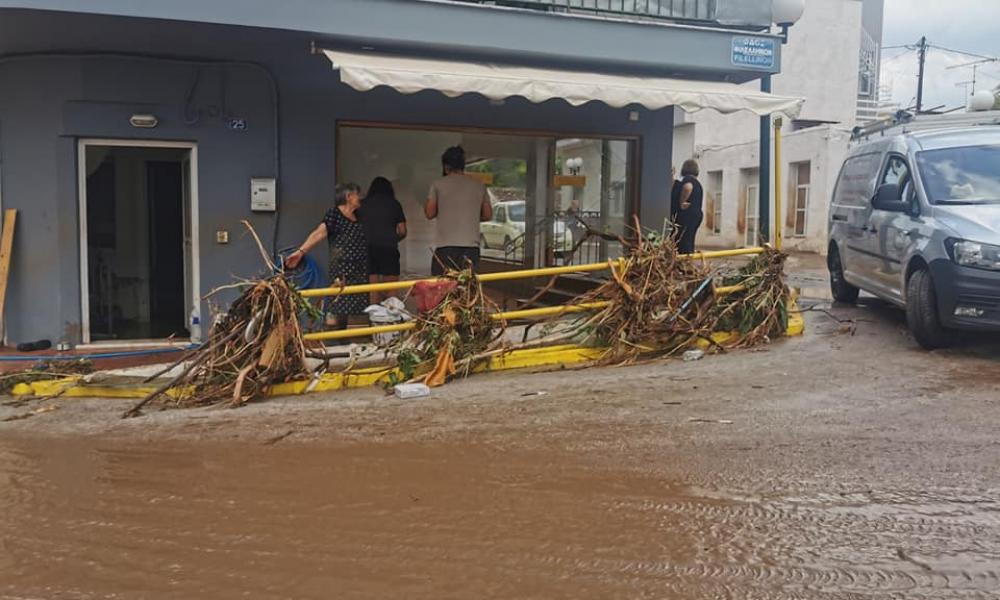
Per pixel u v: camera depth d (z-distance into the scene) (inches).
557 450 209.2
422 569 144.5
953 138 365.7
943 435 217.8
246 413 251.6
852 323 386.9
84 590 138.1
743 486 182.5
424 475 191.5
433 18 337.7
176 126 357.7
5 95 350.9
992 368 293.0
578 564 146.1
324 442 218.8
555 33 358.3
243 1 308.7
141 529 162.4
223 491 182.4
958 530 159.3
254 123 366.3
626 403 254.7
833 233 451.2
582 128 417.7
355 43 341.1
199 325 366.3
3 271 352.5
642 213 434.0
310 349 283.9
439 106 391.9
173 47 343.3
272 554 150.8
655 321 317.1
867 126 510.0
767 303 340.2
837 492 178.7
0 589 138.6
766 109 358.9
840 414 238.5
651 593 135.7
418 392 268.2
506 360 305.0
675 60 379.6
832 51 1177.4
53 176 350.3
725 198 1114.1
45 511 171.8
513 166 425.7
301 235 375.9
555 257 434.3
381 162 399.2
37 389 277.1
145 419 246.1
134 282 389.4
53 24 306.0
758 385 274.7
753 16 397.4
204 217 364.2
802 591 136.4
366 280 355.3
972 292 295.3
